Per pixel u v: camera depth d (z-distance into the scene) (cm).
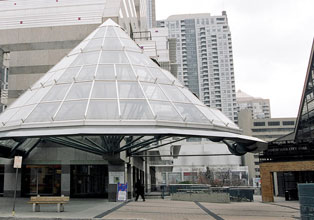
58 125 1326
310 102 3944
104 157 2125
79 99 1474
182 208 1941
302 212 1134
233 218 1443
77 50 2027
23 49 3119
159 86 1670
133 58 1892
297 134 4425
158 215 1522
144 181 4456
